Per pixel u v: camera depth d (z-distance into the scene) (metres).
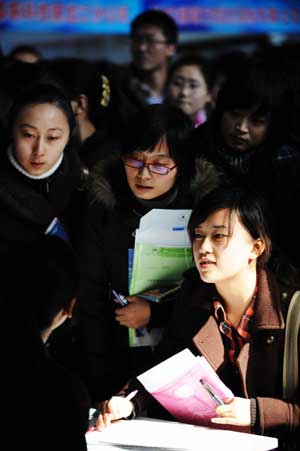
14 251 5.18
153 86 12.43
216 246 6.05
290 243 7.30
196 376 5.98
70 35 15.08
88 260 7.15
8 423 4.82
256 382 6.17
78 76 9.12
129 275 7.11
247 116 7.74
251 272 6.18
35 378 4.84
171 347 6.46
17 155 7.09
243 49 15.94
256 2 15.12
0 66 9.33
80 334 7.25
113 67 11.62
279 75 7.75
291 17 15.27
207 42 15.97
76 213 7.49
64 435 4.80
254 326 6.14
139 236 6.89
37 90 7.18
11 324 4.91
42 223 7.10
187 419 6.21
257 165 7.50
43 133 7.02
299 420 6.00
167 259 6.96
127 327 7.16
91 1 14.46
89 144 8.93
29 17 14.31
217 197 6.11
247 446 5.66
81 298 7.14
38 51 14.21
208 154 7.77
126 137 6.96
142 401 6.39
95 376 7.15
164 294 6.87
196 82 11.61
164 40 12.27
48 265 5.05
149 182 6.92
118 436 5.91
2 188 7.03
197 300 6.35
